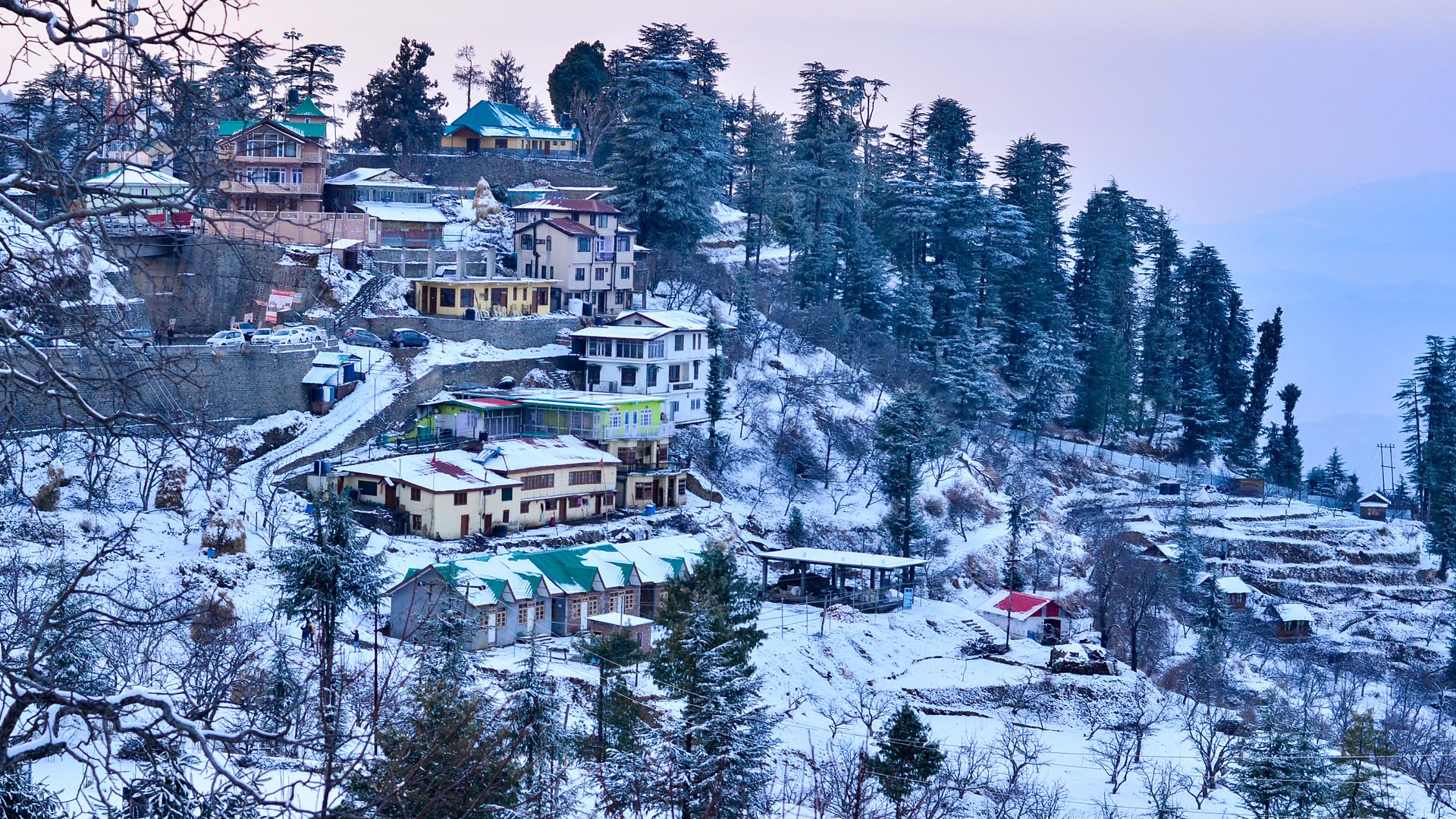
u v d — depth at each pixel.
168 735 11.79
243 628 38.75
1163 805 48.56
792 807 42.69
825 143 122.19
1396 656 94.69
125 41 11.10
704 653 38.88
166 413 12.31
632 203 106.31
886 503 89.12
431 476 68.88
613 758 34.53
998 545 89.00
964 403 109.69
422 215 98.38
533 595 58.91
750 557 77.44
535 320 89.69
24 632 14.35
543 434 79.81
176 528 55.28
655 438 80.56
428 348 82.44
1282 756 47.25
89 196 11.63
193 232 12.70
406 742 15.44
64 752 11.90
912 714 43.12
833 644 64.50
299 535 42.38
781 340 103.81
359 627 51.72
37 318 11.52
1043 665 66.38
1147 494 115.94
